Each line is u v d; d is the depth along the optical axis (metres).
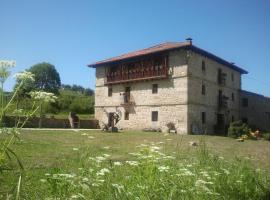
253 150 15.08
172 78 29.08
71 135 18.67
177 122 28.30
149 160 4.54
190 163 5.93
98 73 36.50
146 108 31.08
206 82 30.36
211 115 30.77
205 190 3.95
